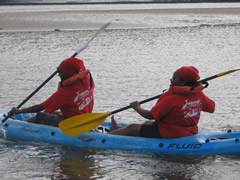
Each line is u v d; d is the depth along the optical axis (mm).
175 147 9453
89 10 60938
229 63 22781
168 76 19281
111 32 37781
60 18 48781
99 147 9984
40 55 26219
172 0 89188
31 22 45219
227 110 13625
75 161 9344
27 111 10352
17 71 20969
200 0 87812
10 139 10789
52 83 18094
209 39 33094
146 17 50438
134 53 26688
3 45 30750
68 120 9883
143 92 16188
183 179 8344
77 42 31828
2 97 15516
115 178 8430
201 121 12461
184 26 41875
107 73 20156
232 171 8695
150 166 9016
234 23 44406
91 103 10438
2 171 8797
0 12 57812
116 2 85125
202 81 9695
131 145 9766
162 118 9547
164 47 29250
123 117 13008
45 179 8398
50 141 10430
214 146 9406
